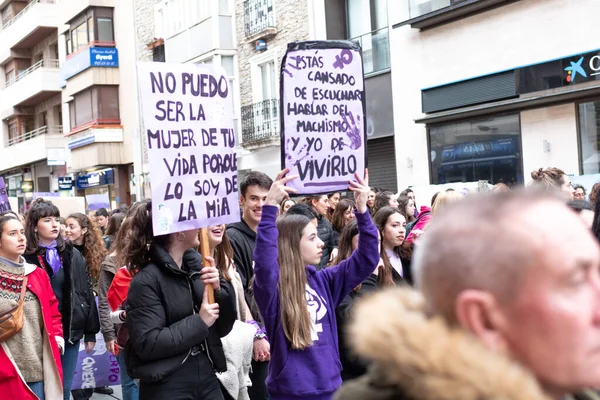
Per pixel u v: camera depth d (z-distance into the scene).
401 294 1.41
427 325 1.24
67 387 6.61
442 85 15.21
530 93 13.45
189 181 4.27
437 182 15.78
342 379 4.36
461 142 15.15
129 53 30.59
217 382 4.08
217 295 4.05
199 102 4.41
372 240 4.33
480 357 1.17
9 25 43.12
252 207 5.52
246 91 23.52
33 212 6.48
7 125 44.94
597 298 1.19
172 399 3.82
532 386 1.15
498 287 1.19
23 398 5.10
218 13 23.70
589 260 1.18
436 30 15.48
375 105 17.81
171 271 3.89
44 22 36.50
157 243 4.02
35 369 5.29
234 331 4.78
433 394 1.19
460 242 1.22
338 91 4.77
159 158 4.18
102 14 31.64
